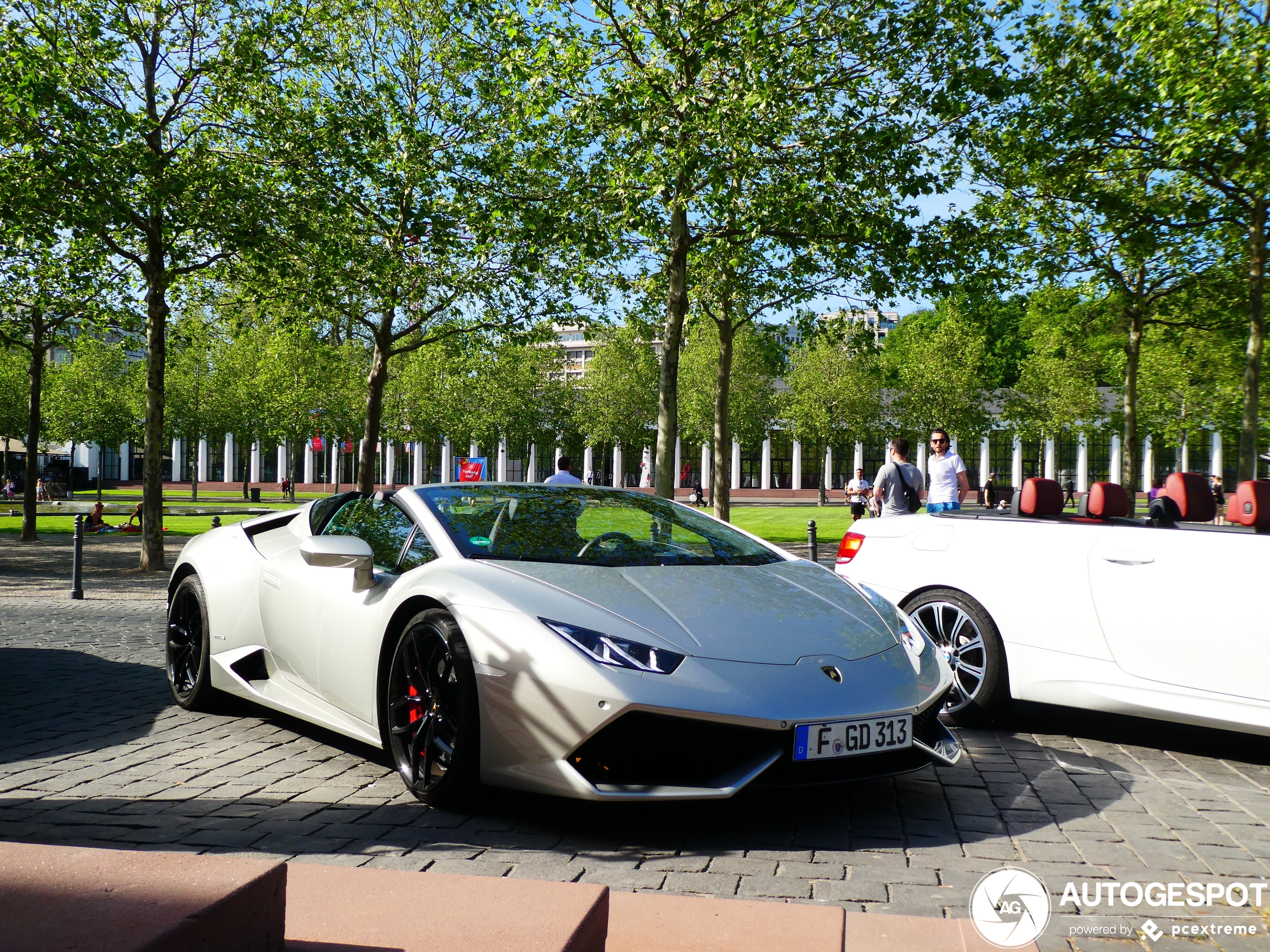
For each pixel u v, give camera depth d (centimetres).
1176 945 241
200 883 124
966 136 1294
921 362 4662
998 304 1468
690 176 1134
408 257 1573
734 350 4588
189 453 7956
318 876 195
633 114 1152
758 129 1166
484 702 319
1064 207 1552
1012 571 480
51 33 1184
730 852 300
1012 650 475
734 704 300
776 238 1341
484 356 2170
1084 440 4272
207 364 4459
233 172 1293
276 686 436
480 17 1335
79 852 136
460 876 187
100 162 1148
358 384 3912
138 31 1256
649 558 398
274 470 7981
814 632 345
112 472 7431
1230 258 1596
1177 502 483
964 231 1341
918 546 521
